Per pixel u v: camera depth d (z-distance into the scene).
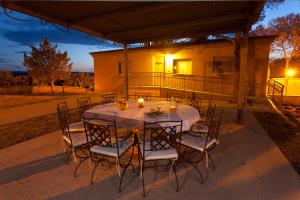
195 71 9.59
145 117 2.90
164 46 10.05
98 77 13.20
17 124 5.32
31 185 2.42
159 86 10.40
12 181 2.51
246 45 4.77
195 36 5.52
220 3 3.37
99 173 2.69
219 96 8.55
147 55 10.87
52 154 3.30
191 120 2.87
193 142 2.74
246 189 2.29
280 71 11.54
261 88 8.12
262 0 2.77
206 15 4.07
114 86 12.45
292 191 2.24
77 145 2.80
